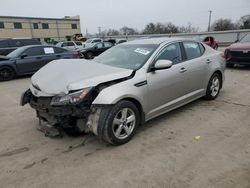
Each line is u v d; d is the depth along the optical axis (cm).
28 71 1003
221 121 427
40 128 387
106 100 316
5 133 404
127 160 309
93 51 1841
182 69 434
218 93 570
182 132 387
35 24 5747
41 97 339
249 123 415
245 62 941
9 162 312
